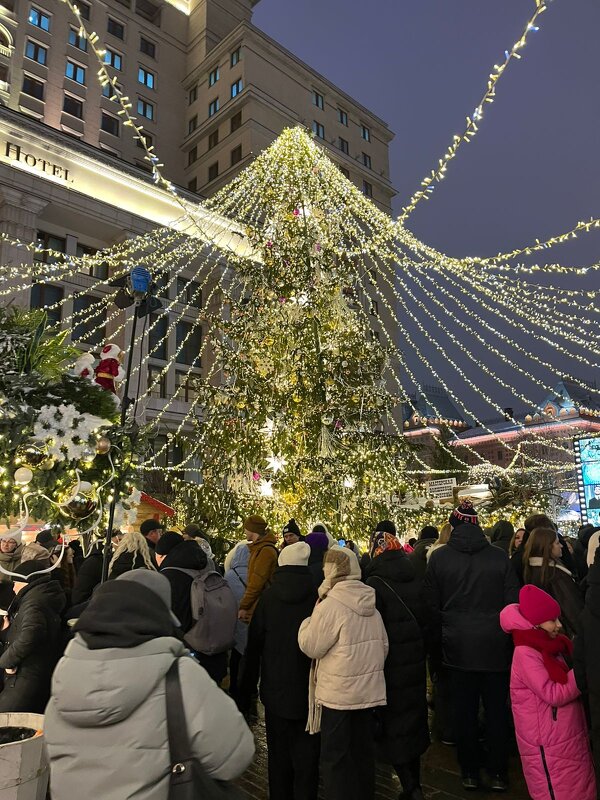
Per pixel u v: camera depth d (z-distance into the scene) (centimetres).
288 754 382
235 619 463
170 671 184
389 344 1227
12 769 285
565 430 5194
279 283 1091
